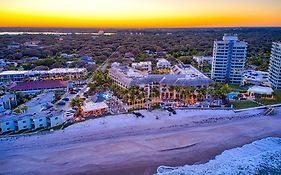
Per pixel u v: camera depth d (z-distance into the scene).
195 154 80.69
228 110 115.00
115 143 85.31
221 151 83.25
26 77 164.12
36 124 93.25
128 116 104.62
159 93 129.62
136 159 76.69
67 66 199.88
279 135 95.75
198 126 99.69
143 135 91.12
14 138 85.62
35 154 77.69
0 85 145.75
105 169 71.56
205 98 127.81
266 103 125.38
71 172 69.88
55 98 126.75
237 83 164.12
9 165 72.00
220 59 162.75
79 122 98.12
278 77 150.88
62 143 84.12
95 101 120.19
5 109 110.56
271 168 74.75
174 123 101.06
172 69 180.00
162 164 74.75
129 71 156.12
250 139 92.00
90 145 83.56
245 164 76.38
